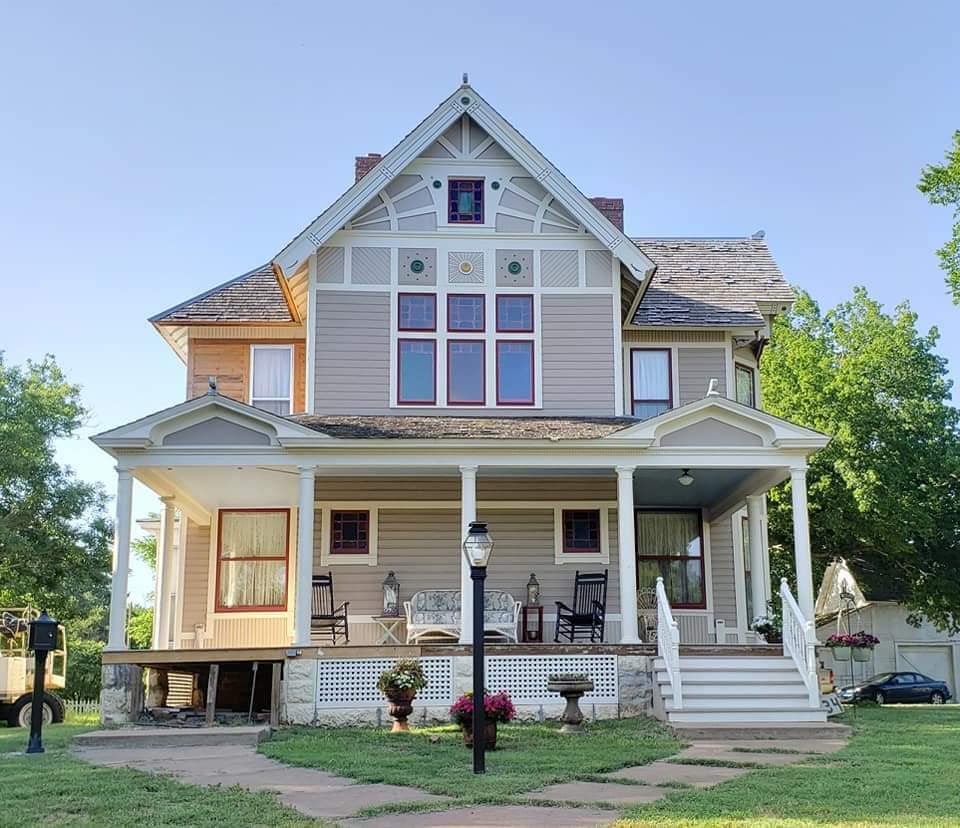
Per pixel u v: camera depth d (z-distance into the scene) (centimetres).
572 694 1461
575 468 1781
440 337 1962
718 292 2270
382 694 1605
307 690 1589
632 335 2150
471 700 1277
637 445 1688
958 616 3728
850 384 3647
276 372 2105
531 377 1964
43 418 3566
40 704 1340
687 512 2116
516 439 1680
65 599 3650
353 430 1720
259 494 1947
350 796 927
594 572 1961
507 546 1958
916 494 3556
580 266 2002
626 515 1686
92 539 3594
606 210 2292
